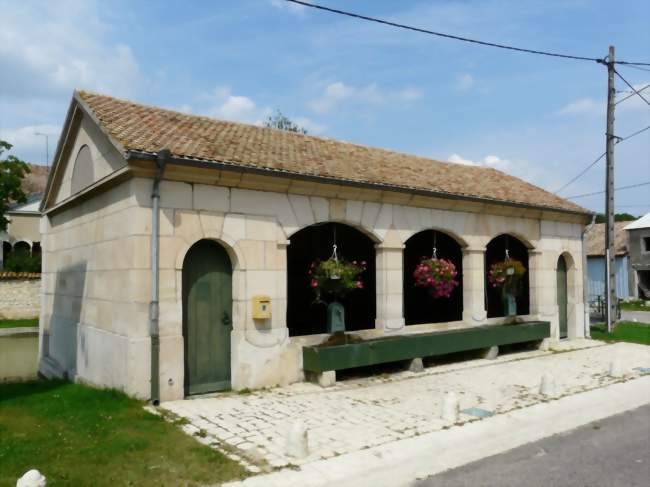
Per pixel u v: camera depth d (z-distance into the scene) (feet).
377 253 32.19
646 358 36.58
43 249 38.09
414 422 20.98
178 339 23.89
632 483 15.47
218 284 26.16
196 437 18.60
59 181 35.19
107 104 29.66
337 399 24.52
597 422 21.83
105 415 20.61
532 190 45.14
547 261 41.98
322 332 38.63
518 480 15.69
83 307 29.50
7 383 29.81
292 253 37.50
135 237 23.21
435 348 31.86
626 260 107.14
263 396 24.91
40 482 13.00
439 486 15.21
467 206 35.58
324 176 28.09
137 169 23.03
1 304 72.43
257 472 15.61
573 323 44.98
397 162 38.81
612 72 51.39
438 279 33.14
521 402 24.45
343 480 15.37
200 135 28.96
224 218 25.59
